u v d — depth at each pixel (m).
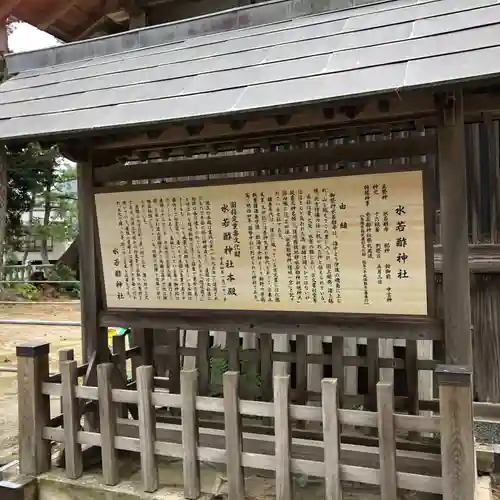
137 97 3.56
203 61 3.68
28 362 3.92
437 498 3.49
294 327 3.62
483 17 2.93
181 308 3.96
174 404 3.53
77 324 5.65
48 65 4.66
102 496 3.66
